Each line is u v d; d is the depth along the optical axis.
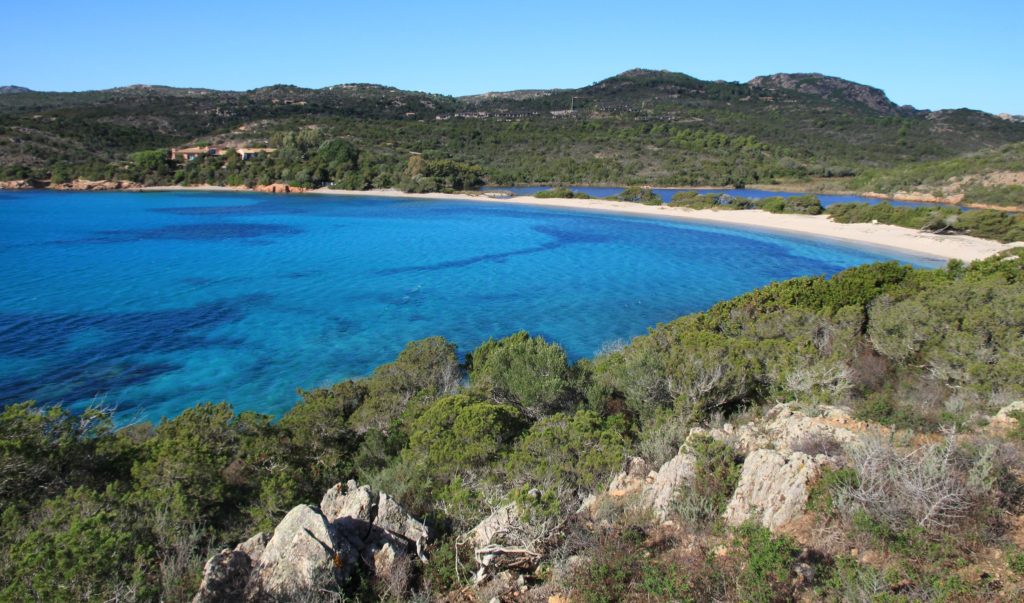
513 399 18.00
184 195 142.25
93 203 120.94
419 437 13.75
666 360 17.20
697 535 7.75
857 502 7.28
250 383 29.83
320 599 7.15
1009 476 7.83
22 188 141.88
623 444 12.23
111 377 30.11
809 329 21.27
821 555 6.73
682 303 48.28
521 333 24.38
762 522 7.59
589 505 9.55
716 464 8.98
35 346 34.41
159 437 14.27
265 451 13.40
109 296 46.84
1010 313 18.06
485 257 68.88
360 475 13.12
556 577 7.38
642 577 6.89
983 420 11.11
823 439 9.63
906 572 6.10
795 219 98.88
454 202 135.88
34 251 66.81
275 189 152.00
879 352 19.91
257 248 72.50
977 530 6.61
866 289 26.88
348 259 66.12
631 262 66.50
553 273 60.12
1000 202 109.88
